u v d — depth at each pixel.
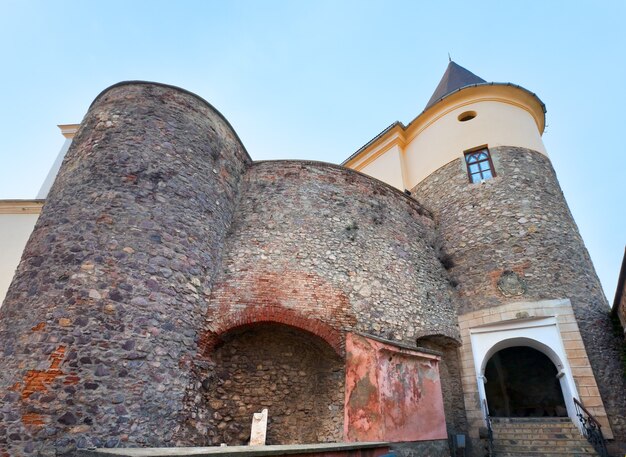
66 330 4.95
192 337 6.04
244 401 6.41
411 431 5.96
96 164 6.51
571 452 7.07
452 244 10.71
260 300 6.91
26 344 4.86
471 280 9.88
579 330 8.20
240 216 8.17
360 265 8.40
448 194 11.56
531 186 10.51
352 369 6.52
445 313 9.46
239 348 6.79
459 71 16.00
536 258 9.27
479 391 8.57
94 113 7.45
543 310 8.58
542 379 11.38
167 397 5.27
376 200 9.95
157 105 7.50
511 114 12.22
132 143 6.84
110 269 5.56
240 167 8.98
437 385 6.89
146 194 6.43
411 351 6.56
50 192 6.71
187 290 6.24
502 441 7.84
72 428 4.46
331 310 7.31
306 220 8.48
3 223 9.71
